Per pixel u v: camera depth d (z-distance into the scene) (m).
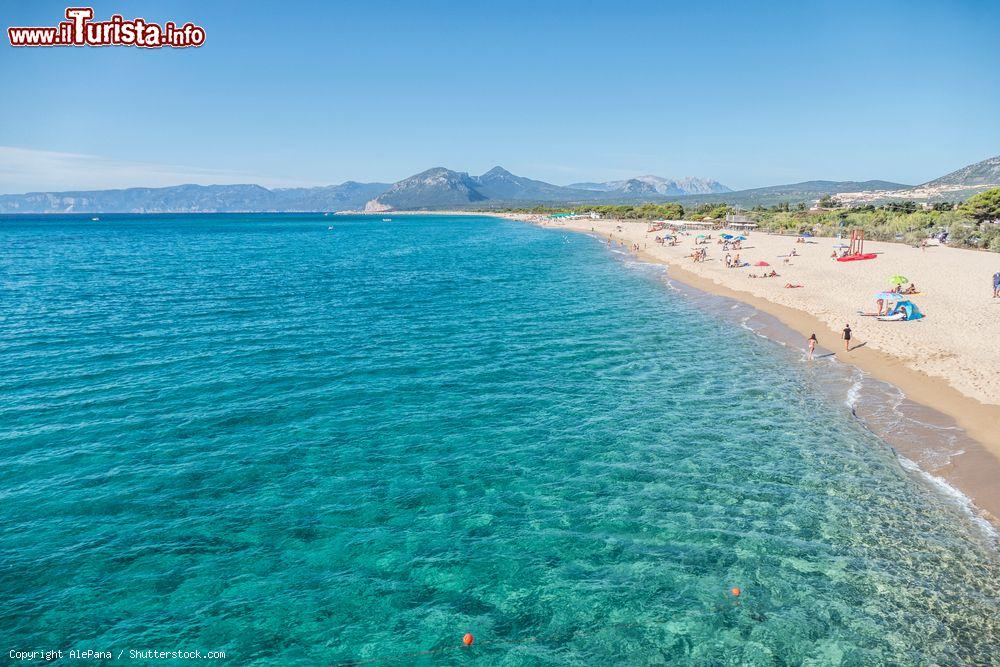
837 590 12.20
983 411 20.16
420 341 32.41
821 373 25.62
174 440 19.31
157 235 146.00
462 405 22.67
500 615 11.85
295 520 15.02
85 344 30.70
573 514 15.21
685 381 25.23
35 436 19.34
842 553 13.34
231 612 11.91
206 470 17.41
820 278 48.78
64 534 14.20
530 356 29.41
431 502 15.86
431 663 10.74
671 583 12.60
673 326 35.78
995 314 32.06
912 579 12.41
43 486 16.30
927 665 10.35
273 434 19.91
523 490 16.42
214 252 92.12
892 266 51.91
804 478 16.69
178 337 32.59
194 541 14.09
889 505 15.14
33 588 12.39
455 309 41.81
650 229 133.75
